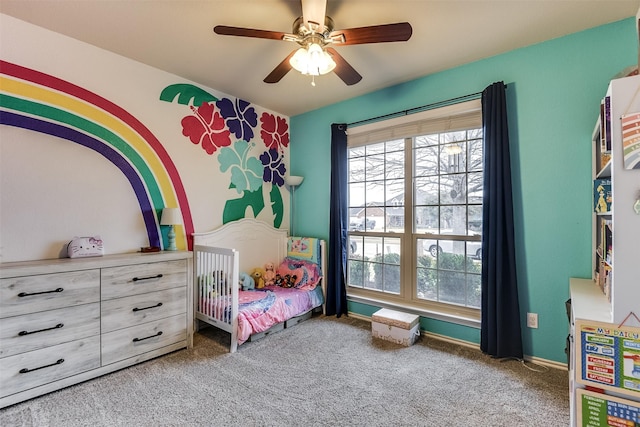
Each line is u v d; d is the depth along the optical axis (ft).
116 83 8.27
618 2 6.02
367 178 11.14
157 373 7.09
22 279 5.87
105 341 6.94
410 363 7.61
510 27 6.92
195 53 8.18
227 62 8.68
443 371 7.22
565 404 5.94
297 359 7.84
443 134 9.41
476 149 8.82
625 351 3.69
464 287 9.00
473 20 6.65
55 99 7.28
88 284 6.69
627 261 3.74
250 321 8.56
